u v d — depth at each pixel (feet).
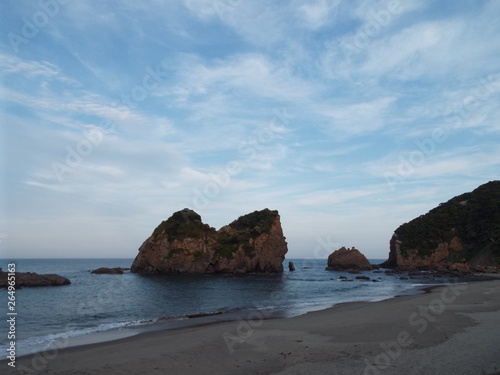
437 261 340.80
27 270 348.18
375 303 98.43
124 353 45.47
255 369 37.70
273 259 291.17
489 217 336.49
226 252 276.62
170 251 264.31
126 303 113.70
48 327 71.72
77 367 39.65
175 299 125.39
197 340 52.06
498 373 33.01
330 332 55.88
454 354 40.65
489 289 124.36
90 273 284.61
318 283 200.34
